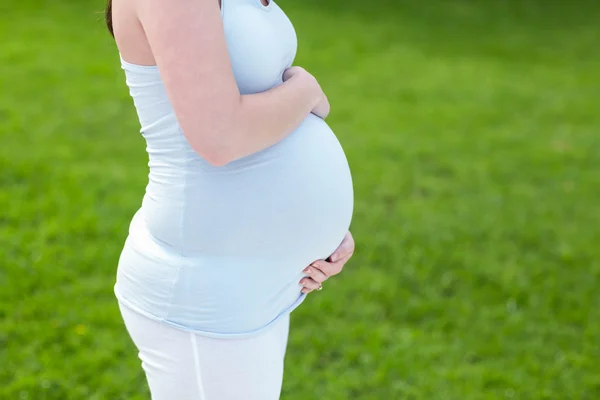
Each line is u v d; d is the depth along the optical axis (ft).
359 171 17.13
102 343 10.41
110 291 11.68
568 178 17.48
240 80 4.80
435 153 18.54
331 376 10.19
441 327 11.53
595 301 12.38
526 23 34.40
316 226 5.16
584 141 20.06
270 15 4.98
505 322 11.73
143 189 15.23
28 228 13.26
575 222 15.26
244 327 5.12
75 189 14.85
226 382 5.26
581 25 34.37
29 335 10.41
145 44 4.68
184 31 4.28
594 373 10.62
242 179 4.87
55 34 26.30
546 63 28.40
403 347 10.94
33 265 12.05
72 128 18.21
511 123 21.40
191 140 4.45
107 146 17.37
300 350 10.74
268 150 4.94
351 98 22.68
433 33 31.76
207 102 4.33
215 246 4.97
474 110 22.29
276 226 4.99
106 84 21.76
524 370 10.62
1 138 17.06
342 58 27.02
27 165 15.60
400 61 27.25
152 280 5.14
